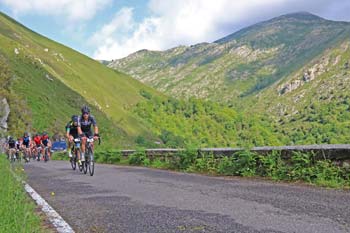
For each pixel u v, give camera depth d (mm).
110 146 24844
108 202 6938
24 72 149375
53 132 111438
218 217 5379
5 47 162375
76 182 10414
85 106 13453
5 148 25922
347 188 7656
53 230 5004
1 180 7582
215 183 9227
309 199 6523
